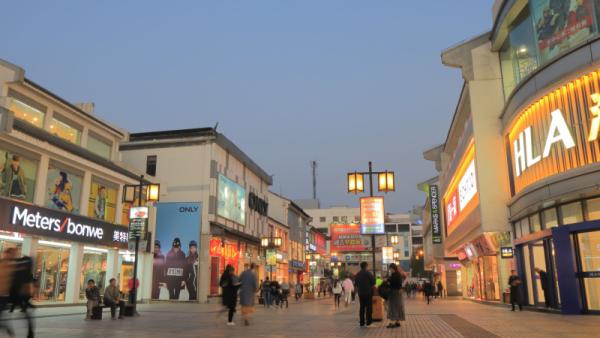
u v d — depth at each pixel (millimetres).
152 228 32969
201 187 35750
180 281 34281
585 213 16984
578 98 16969
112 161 30422
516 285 20578
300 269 61906
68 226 23797
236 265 40250
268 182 50531
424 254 72062
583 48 16766
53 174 23375
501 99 24984
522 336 10883
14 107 23016
